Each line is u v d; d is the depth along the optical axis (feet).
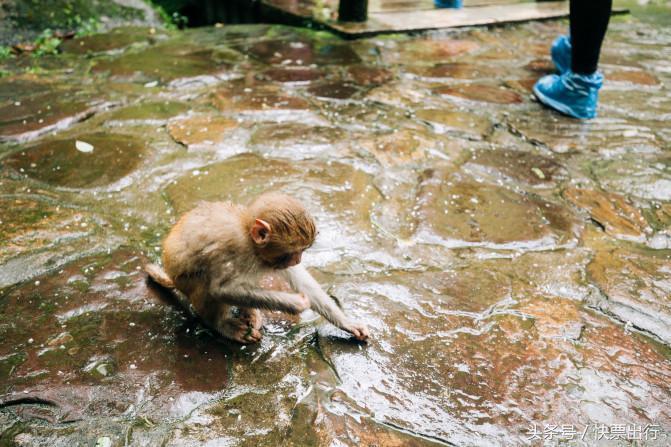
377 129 6.57
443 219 5.14
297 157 5.94
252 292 3.72
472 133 6.59
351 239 4.85
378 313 4.18
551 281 4.52
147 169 5.65
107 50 9.12
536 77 8.52
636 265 4.70
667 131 6.88
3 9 9.85
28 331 3.94
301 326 4.09
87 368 3.71
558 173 5.90
